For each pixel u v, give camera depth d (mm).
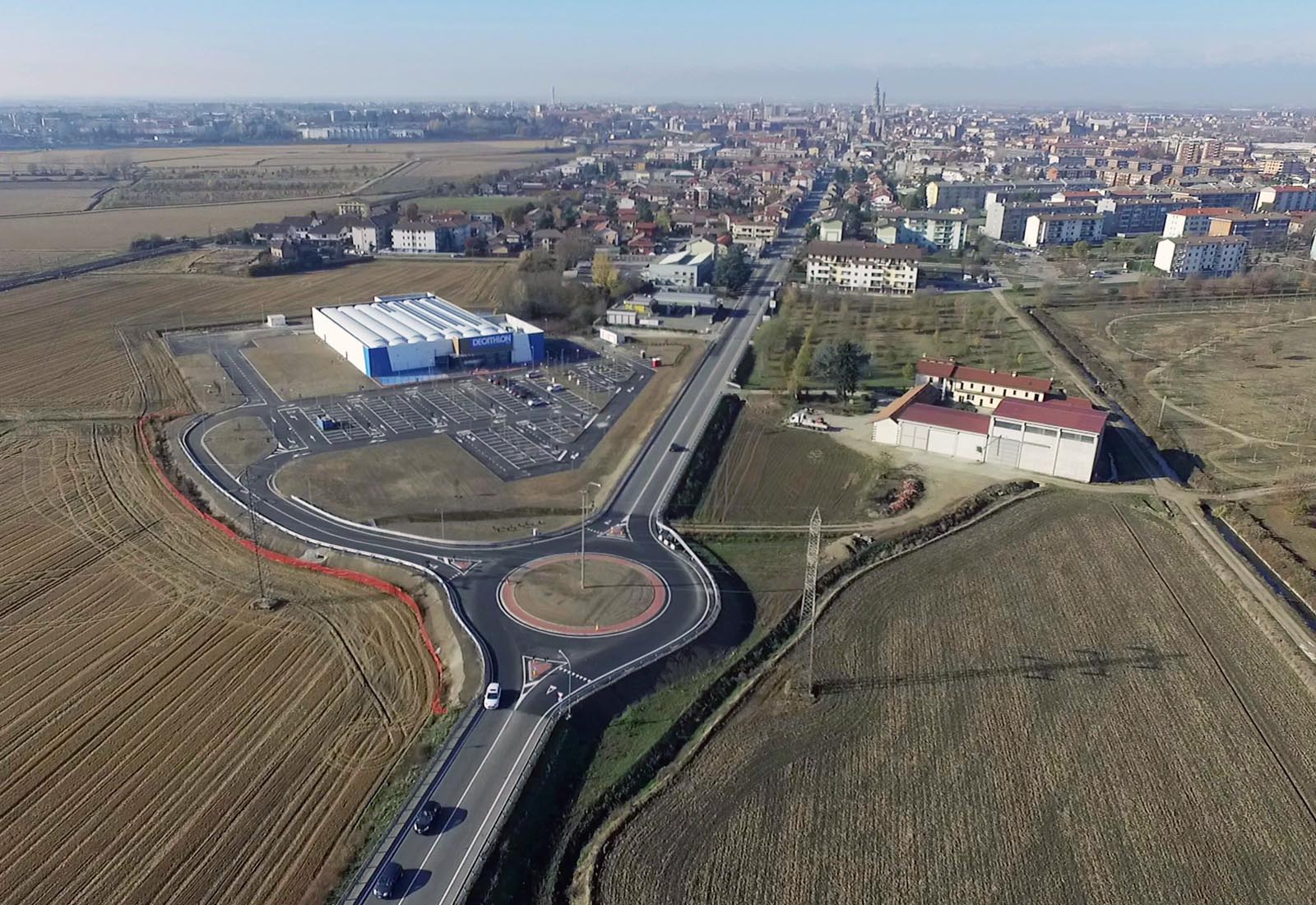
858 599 82125
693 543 93000
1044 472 110562
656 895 50312
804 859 53000
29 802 56688
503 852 52281
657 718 65875
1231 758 62250
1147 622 79000
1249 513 99438
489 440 119125
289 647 73750
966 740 63625
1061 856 53562
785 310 192750
